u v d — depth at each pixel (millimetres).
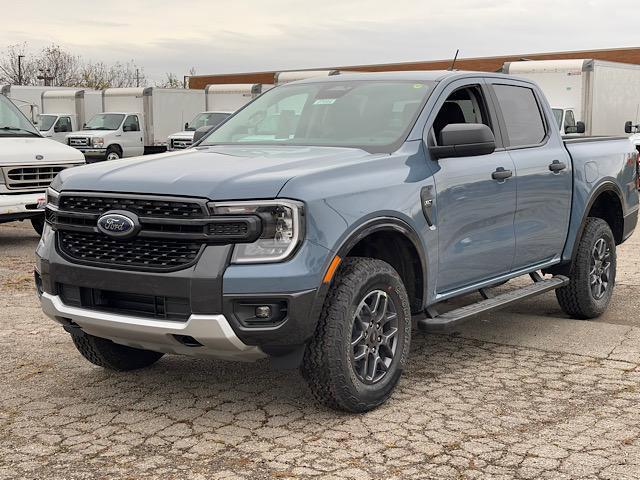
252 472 3857
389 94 5539
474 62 42062
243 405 4797
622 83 22531
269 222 4156
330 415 4605
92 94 32031
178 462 3984
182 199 4180
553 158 6312
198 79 50781
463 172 5316
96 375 5395
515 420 4523
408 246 4926
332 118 5484
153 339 4363
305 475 3816
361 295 4488
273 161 4676
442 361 5707
